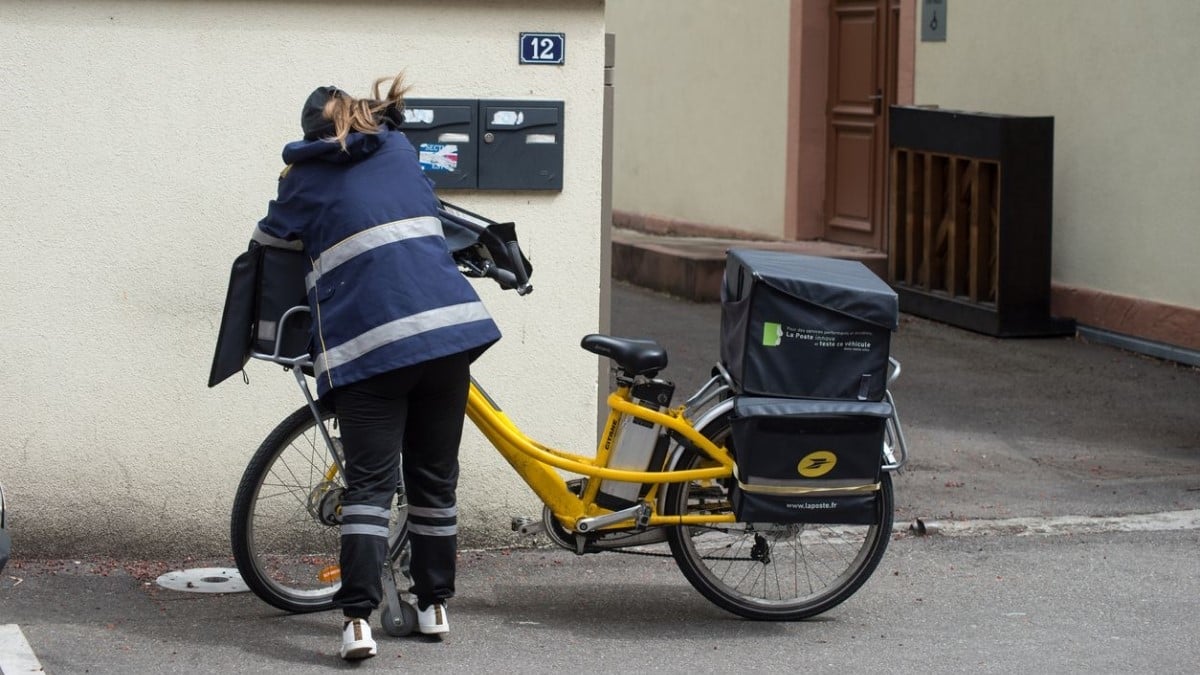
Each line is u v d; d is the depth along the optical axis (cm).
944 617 495
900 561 554
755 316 462
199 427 529
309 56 518
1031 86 1002
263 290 448
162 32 510
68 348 520
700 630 480
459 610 493
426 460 452
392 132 447
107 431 525
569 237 539
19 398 520
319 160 438
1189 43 871
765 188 1279
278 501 506
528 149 530
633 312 1066
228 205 521
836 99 1216
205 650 450
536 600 505
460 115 525
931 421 761
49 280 516
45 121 509
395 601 464
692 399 493
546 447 497
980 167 966
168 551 534
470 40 524
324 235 432
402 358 423
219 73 515
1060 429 748
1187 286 887
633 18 1480
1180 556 561
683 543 483
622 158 1516
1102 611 502
